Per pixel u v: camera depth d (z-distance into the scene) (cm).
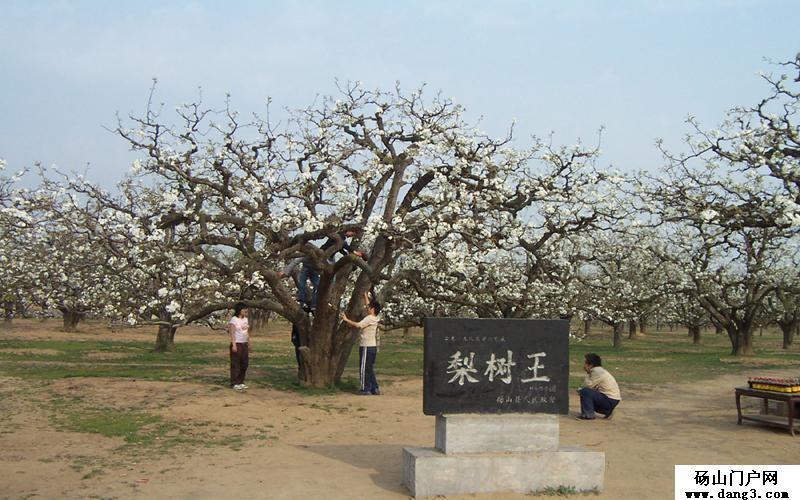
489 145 1605
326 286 1584
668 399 1647
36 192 1379
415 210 1673
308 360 1634
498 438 805
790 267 3081
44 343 2880
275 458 944
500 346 827
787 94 1342
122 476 838
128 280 1464
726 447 1078
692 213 1386
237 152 1523
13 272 2141
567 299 2012
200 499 750
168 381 1611
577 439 1130
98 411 1257
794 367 2595
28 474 835
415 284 1747
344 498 764
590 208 1614
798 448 1075
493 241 1566
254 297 1678
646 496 802
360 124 1659
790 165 1245
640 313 3444
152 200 1488
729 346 4328
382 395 1570
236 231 1515
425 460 773
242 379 1572
